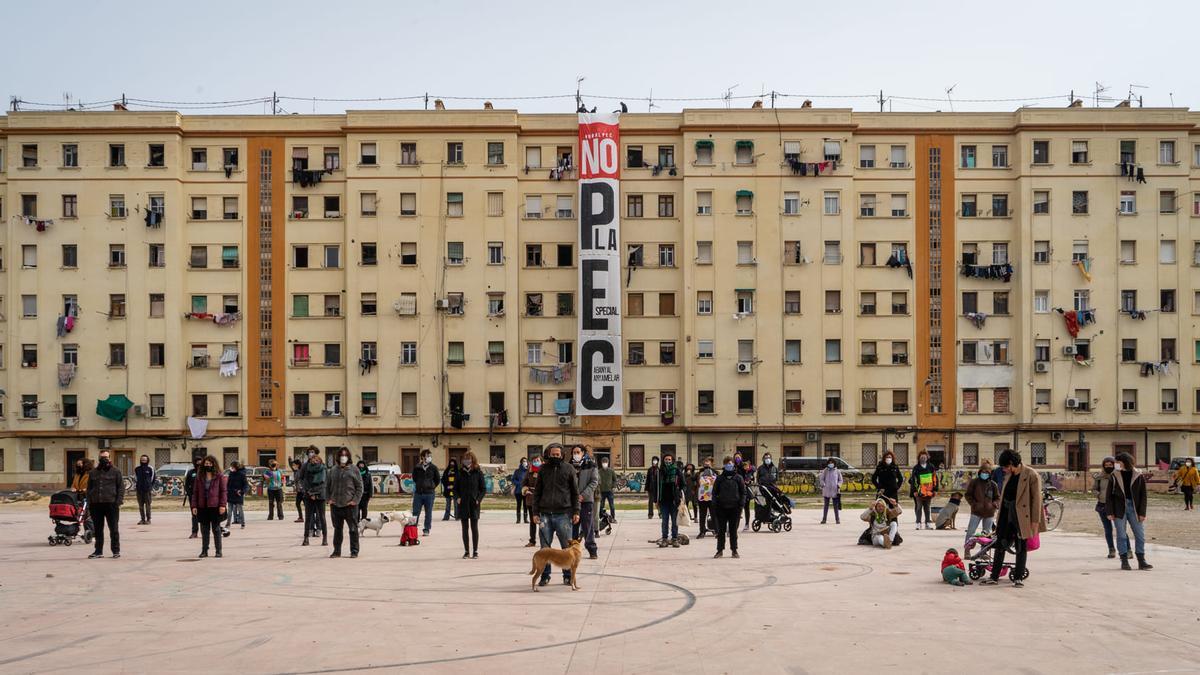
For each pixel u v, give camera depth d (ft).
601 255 224.12
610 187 224.94
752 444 228.84
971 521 81.92
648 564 73.31
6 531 111.96
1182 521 116.88
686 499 118.93
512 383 227.20
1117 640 44.09
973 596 56.65
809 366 229.04
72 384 227.81
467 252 228.22
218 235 230.27
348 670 39.40
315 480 90.02
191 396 229.04
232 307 230.27
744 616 50.47
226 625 48.96
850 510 144.77
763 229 229.66
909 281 231.30
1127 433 230.27
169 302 228.02
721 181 229.66
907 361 230.48
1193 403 230.48
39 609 54.19
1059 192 231.30
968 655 41.27
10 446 227.40
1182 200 231.91
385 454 228.02
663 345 230.89
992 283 232.12
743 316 228.63
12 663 41.16
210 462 79.97
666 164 232.32
